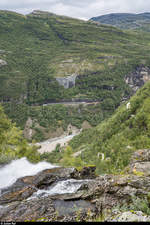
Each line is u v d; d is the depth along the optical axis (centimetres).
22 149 3634
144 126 8562
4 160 2089
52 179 1377
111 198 909
